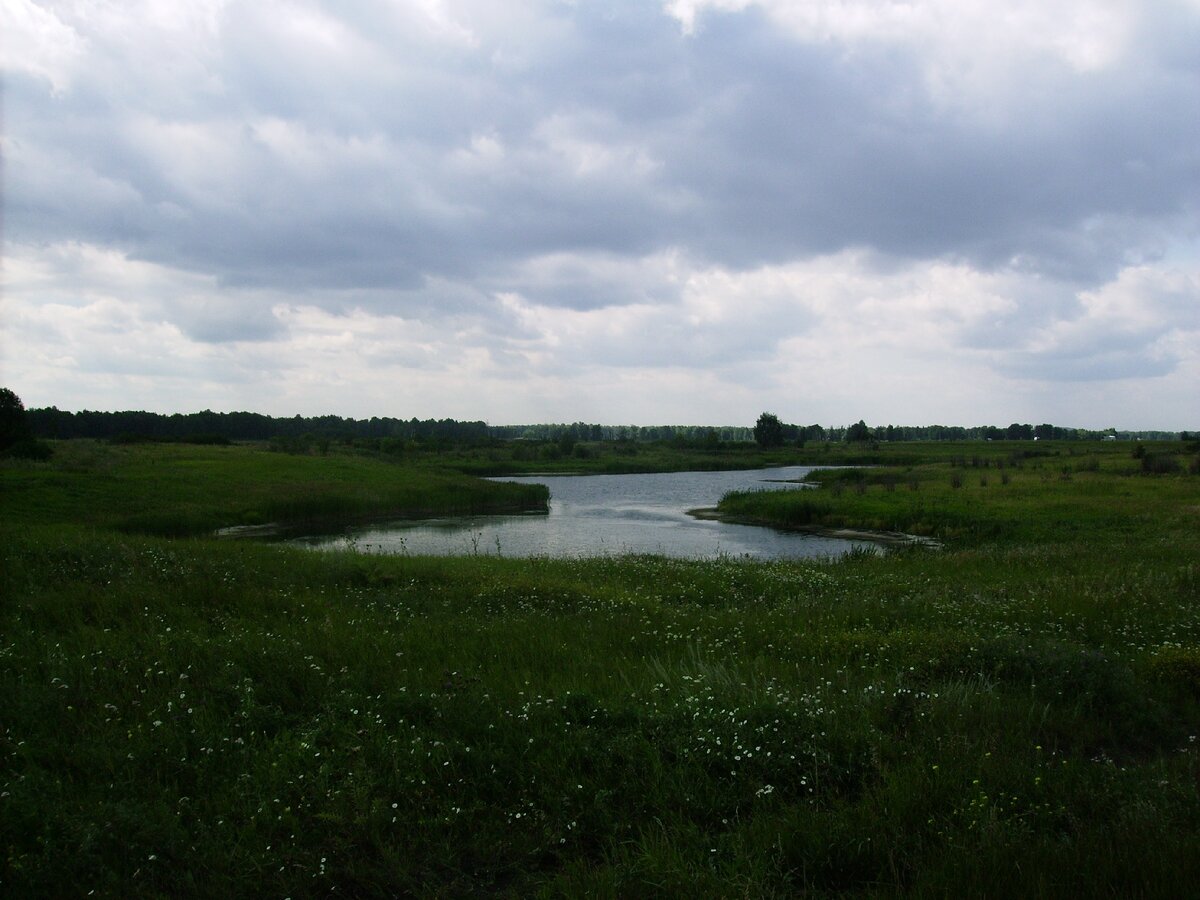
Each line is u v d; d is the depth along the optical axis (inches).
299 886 164.4
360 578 589.6
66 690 253.6
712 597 590.6
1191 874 158.1
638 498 2466.8
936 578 685.3
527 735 234.7
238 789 199.6
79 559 528.7
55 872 159.6
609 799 202.1
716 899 158.6
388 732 237.8
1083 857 166.2
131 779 200.1
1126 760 246.7
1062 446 5295.3
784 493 2178.9
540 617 446.0
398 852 177.6
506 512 1989.4
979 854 169.2
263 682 278.7
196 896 160.4
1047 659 323.9
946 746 233.1
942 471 2878.9
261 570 565.9
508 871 178.5
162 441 3836.1
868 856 176.9
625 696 271.9
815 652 367.9
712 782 211.9
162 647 307.9
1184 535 1039.6
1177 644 365.4
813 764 219.1
